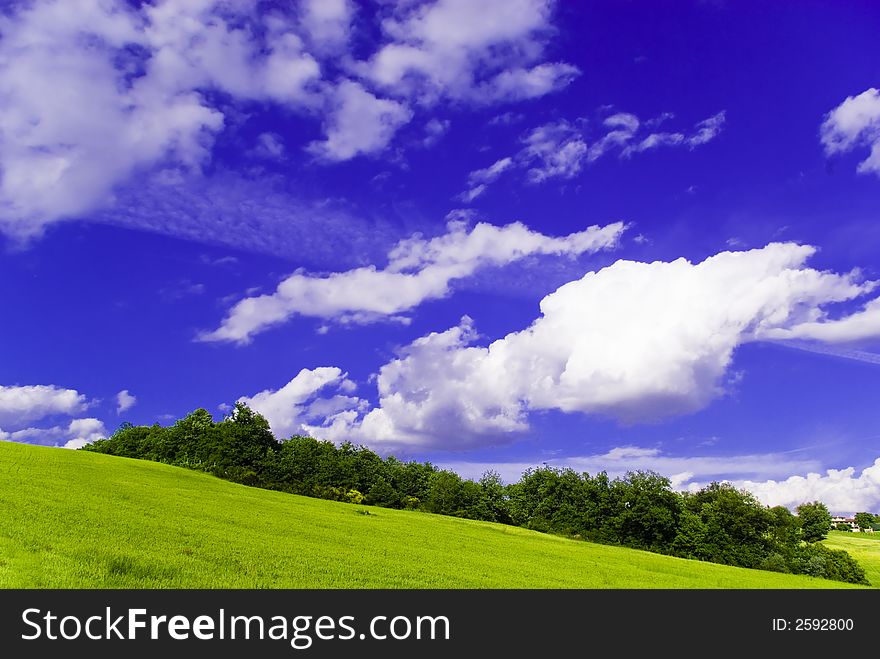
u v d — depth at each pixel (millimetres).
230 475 128250
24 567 24094
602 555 79812
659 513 122312
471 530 91688
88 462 87125
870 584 116312
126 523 39562
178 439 155875
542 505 150000
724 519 124562
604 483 144500
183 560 30578
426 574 40688
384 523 80438
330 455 161625
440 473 156500
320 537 52875
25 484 50031
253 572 31250
